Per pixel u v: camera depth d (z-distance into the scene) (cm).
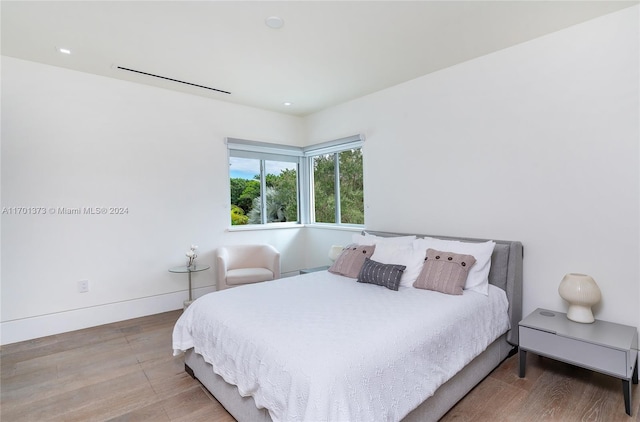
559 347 205
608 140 224
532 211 260
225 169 414
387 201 369
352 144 410
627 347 183
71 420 182
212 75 327
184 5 210
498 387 209
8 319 286
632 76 214
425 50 275
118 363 247
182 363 247
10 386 216
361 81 345
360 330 166
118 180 339
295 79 338
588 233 234
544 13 221
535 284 260
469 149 297
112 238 337
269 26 236
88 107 322
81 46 266
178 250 379
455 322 194
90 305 325
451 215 312
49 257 304
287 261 475
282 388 139
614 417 178
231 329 182
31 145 296
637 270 215
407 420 155
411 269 268
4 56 284
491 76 281
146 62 297
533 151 258
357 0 205
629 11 215
